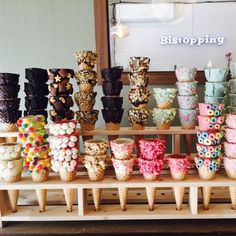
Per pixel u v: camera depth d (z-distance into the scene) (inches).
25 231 34.5
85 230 34.4
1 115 36.8
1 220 35.2
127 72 44.8
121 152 34.0
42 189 35.4
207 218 35.4
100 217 34.8
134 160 35.5
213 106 33.4
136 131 38.0
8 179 35.0
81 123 38.4
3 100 36.5
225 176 35.8
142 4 43.6
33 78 36.1
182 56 44.4
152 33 44.1
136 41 44.3
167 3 43.3
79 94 37.6
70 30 45.6
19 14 45.6
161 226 34.9
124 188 35.1
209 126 33.9
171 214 34.8
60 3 45.1
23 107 46.8
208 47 44.0
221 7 43.1
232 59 44.0
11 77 36.0
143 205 37.4
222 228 34.3
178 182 34.2
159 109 37.6
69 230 34.5
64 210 36.6
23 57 46.4
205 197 35.4
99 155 34.5
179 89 37.5
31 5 45.3
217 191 38.6
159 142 33.7
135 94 37.2
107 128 38.8
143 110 37.8
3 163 34.3
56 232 34.2
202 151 34.2
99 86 45.6
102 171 34.9
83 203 35.1
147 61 36.7
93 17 45.1
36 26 45.7
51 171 39.0
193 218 35.1
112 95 37.6
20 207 37.8
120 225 35.4
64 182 34.9
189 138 40.0
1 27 45.9
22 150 34.6
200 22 43.6
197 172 37.4
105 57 44.5
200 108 34.5
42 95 37.2
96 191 35.3
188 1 43.3
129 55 44.7
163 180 34.8
